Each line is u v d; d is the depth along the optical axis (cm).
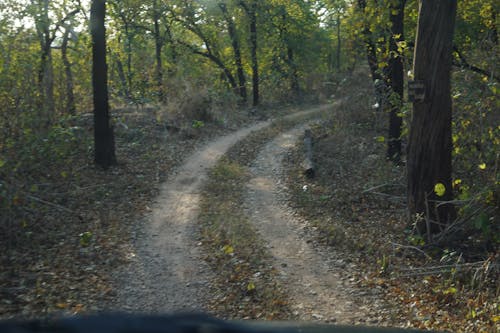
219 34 4341
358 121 2694
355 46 2255
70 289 852
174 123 2581
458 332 705
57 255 1016
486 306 778
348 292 880
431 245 1086
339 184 1758
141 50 3625
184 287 891
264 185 1766
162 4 3741
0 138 1375
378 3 1441
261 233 1233
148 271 964
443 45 1093
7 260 965
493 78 1306
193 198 1548
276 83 4597
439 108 1116
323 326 249
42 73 1892
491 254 925
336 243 1152
